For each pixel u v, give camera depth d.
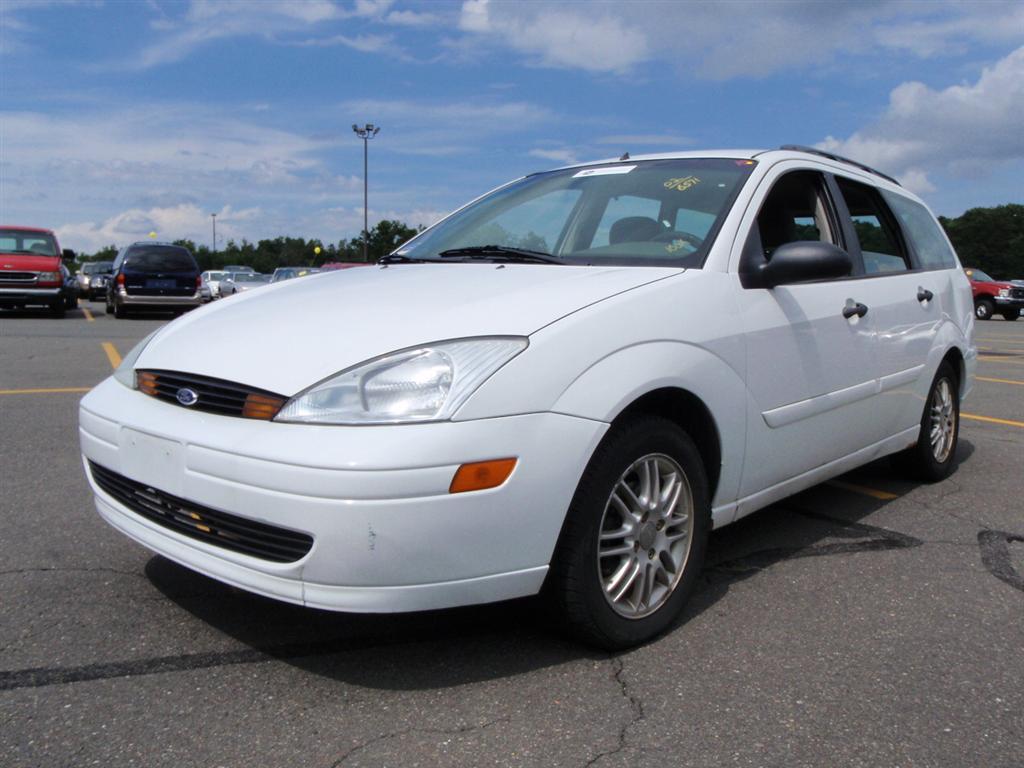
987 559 3.71
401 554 2.28
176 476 2.54
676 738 2.27
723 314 3.06
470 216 4.04
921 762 2.19
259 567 2.40
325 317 2.75
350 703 2.41
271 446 2.34
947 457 5.04
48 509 4.09
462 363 2.41
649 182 3.67
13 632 2.80
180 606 3.02
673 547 2.94
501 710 2.39
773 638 2.89
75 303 20.41
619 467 2.65
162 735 2.23
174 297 18.81
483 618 2.98
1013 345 16.91
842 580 3.44
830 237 3.97
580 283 2.86
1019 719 2.40
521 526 2.42
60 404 6.87
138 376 2.89
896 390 4.25
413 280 3.13
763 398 3.24
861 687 2.56
